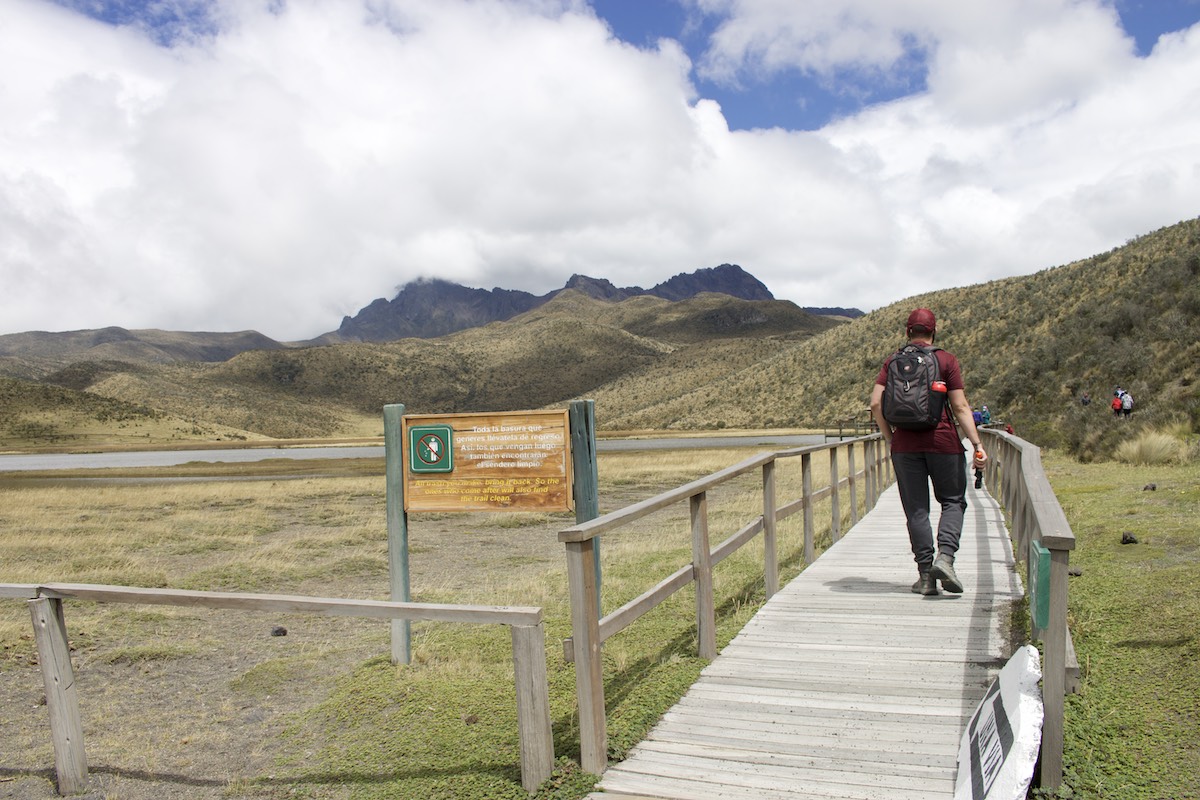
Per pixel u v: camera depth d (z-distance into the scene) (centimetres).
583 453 619
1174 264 3366
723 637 606
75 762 471
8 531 1694
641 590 877
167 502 2378
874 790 360
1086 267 5512
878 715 442
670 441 6444
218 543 1513
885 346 7650
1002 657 518
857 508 1398
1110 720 401
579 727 422
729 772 386
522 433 625
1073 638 518
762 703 470
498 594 925
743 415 8606
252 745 527
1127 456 1636
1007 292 6706
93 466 5853
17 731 578
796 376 8875
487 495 632
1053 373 3534
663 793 369
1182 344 2678
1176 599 558
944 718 434
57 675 466
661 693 489
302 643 789
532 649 391
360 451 8338
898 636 573
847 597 694
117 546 1472
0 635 814
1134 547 737
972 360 5434
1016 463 784
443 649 707
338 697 590
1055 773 334
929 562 669
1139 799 329
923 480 665
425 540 1496
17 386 15050
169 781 478
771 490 720
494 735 482
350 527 1734
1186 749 363
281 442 12362
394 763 462
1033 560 391
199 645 787
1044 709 335
